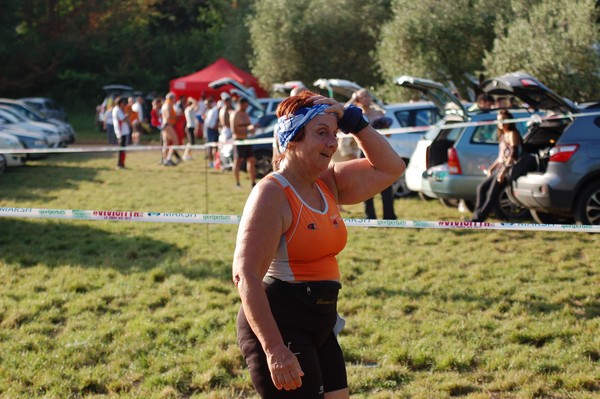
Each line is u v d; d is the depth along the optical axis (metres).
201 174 16.80
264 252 2.91
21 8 39.59
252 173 14.26
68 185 14.70
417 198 12.84
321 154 3.06
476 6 17.53
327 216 3.09
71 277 7.38
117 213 5.64
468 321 5.93
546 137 10.07
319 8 24.91
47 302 6.54
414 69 18.25
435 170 10.91
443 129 11.23
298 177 3.11
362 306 6.41
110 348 5.48
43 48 40.16
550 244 8.73
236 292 6.81
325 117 3.07
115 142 25.91
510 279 7.14
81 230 9.84
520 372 4.89
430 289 6.85
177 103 24.50
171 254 8.39
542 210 9.33
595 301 6.40
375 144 3.30
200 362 5.19
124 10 42.78
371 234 9.48
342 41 24.86
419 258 8.10
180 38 45.41
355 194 3.40
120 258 8.23
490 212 10.34
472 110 11.30
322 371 3.18
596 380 4.76
